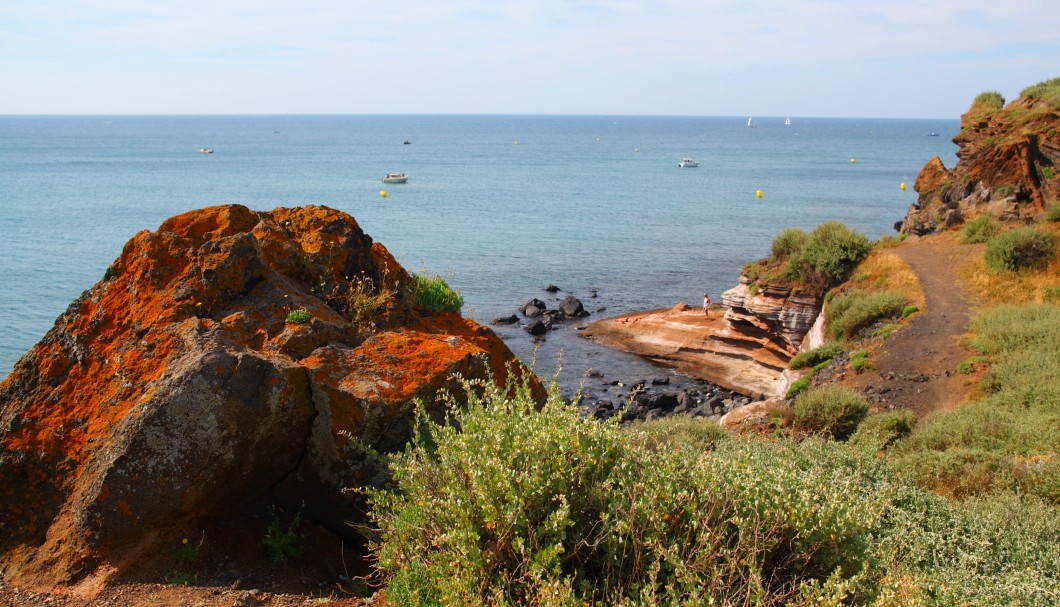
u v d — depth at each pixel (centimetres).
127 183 11662
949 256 3341
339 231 845
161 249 714
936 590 535
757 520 454
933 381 2150
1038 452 1339
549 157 19925
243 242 715
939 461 1206
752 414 1992
